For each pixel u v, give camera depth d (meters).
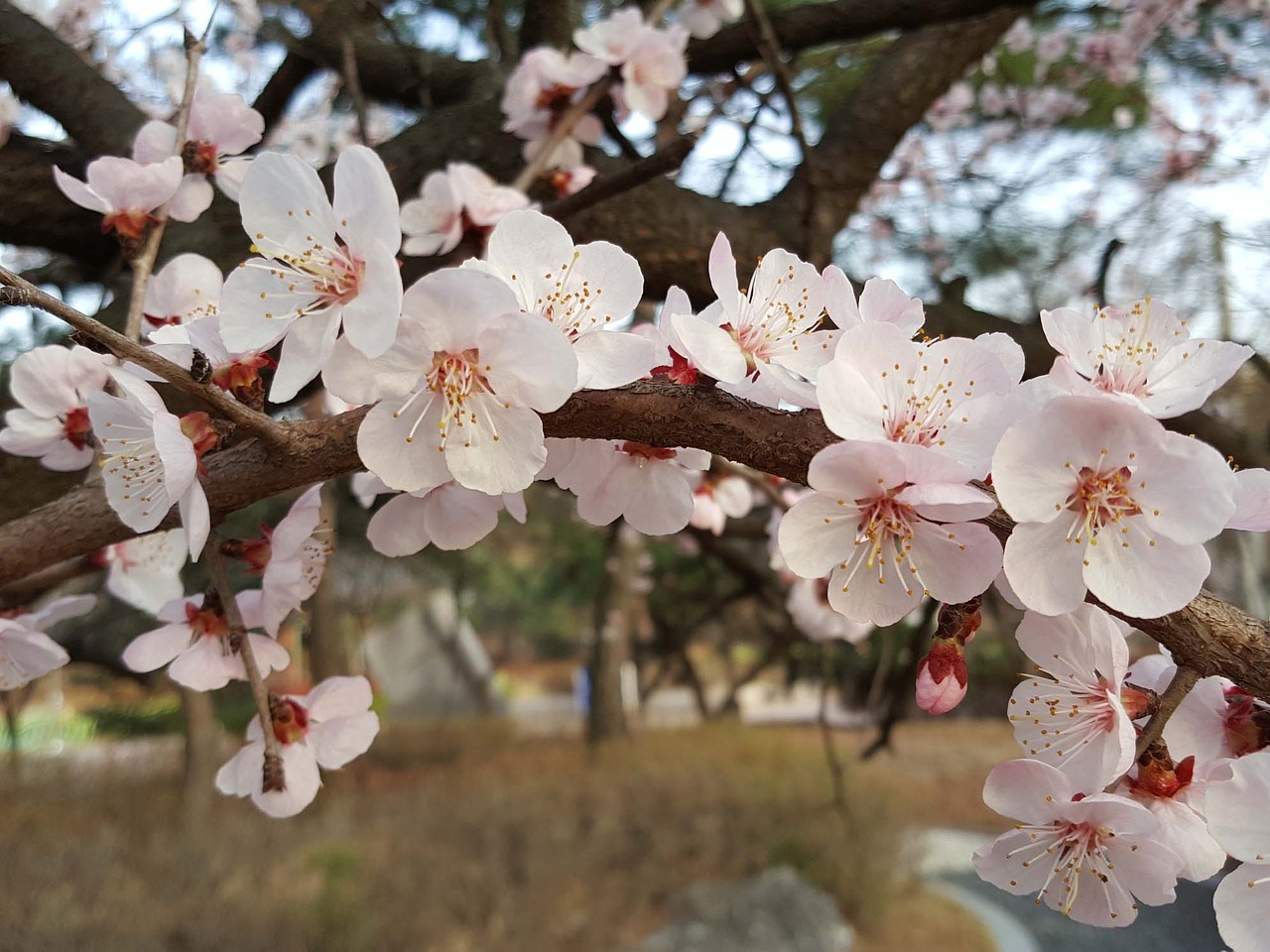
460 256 0.28
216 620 0.18
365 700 0.18
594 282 0.14
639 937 0.96
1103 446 0.11
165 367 0.12
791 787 1.42
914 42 0.41
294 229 0.13
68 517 0.15
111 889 0.86
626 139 0.35
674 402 0.13
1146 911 1.14
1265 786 0.11
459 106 0.35
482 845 1.13
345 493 0.80
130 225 0.21
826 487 0.12
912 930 1.06
